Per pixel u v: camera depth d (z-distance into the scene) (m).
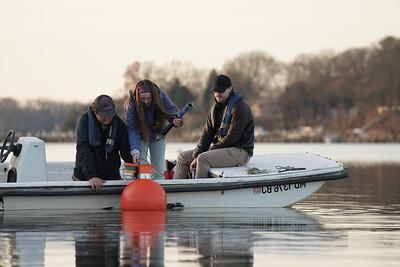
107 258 15.15
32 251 15.86
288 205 23.78
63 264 14.61
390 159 73.88
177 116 23.14
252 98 193.50
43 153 22.98
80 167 22.58
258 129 199.00
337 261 14.95
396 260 15.05
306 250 16.03
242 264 14.60
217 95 23.58
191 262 14.76
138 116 22.64
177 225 19.58
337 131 199.75
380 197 28.28
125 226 19.34
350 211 23.38
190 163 24.30
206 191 22.86
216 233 18.30
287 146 150.62
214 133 24.05
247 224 19.86
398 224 20.16
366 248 16.30
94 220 20.39
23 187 21.84
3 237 17.62
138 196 22.09
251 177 23.11
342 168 24.09
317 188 23.97
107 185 22.23
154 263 14.67
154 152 23.47
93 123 22.25
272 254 15.58
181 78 158.75
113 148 22.42
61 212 21.92
